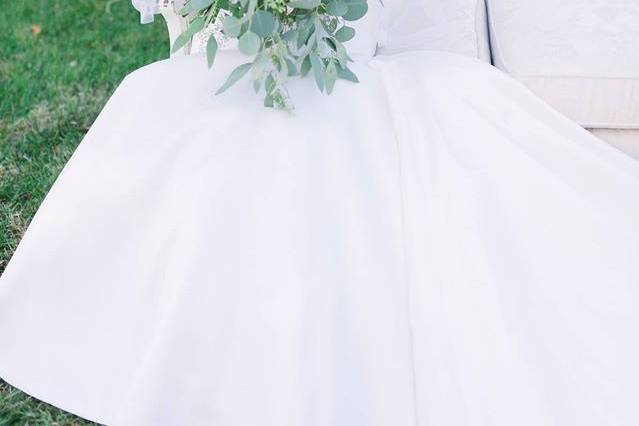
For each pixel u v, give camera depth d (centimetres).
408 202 192
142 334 192
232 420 181
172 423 182
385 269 187
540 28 262
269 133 198
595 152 216
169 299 184
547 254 188
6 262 259
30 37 449
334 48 206
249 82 214
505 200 192
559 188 196
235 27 186
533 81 246
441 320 178
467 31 272
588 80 243
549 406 167
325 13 206
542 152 208
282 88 207
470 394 169
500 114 211
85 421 197
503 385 168
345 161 197
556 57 247
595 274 188
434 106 209
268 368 178
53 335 203
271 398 176
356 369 180
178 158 197
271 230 185
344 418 176
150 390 179
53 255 203
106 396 193
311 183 190
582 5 271
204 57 226
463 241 185
